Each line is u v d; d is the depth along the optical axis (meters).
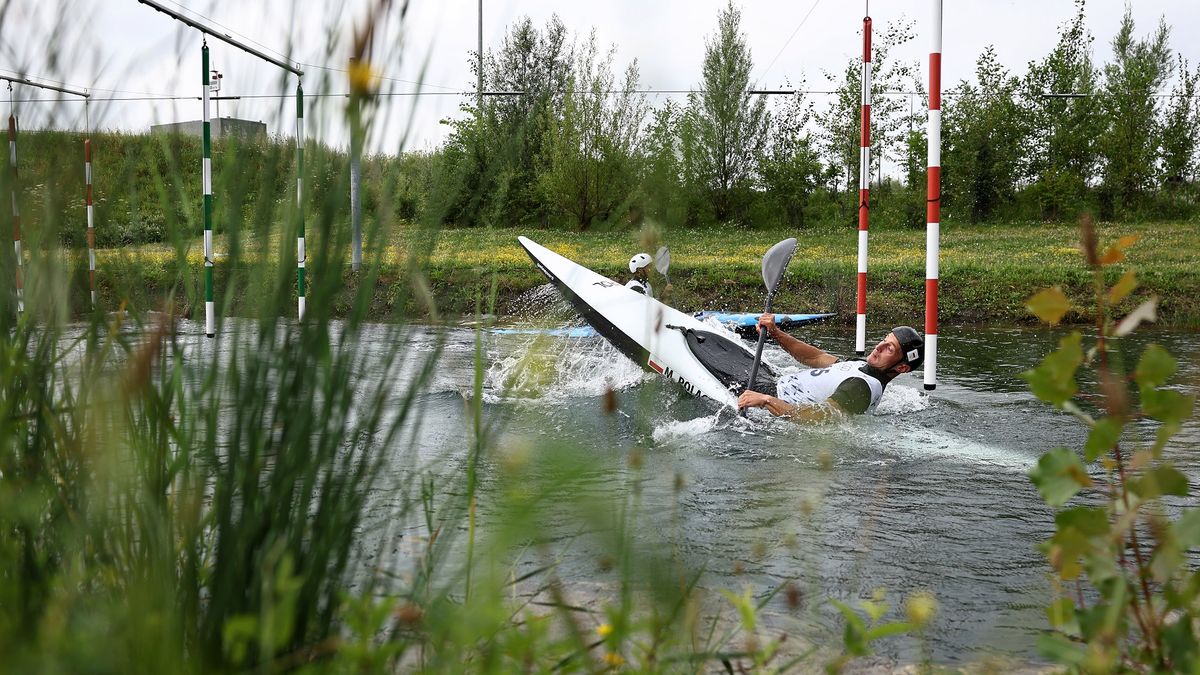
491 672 1.07
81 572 1.08
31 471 1.22
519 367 1.36
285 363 1.12
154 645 0.89
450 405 5.22
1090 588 2.73
